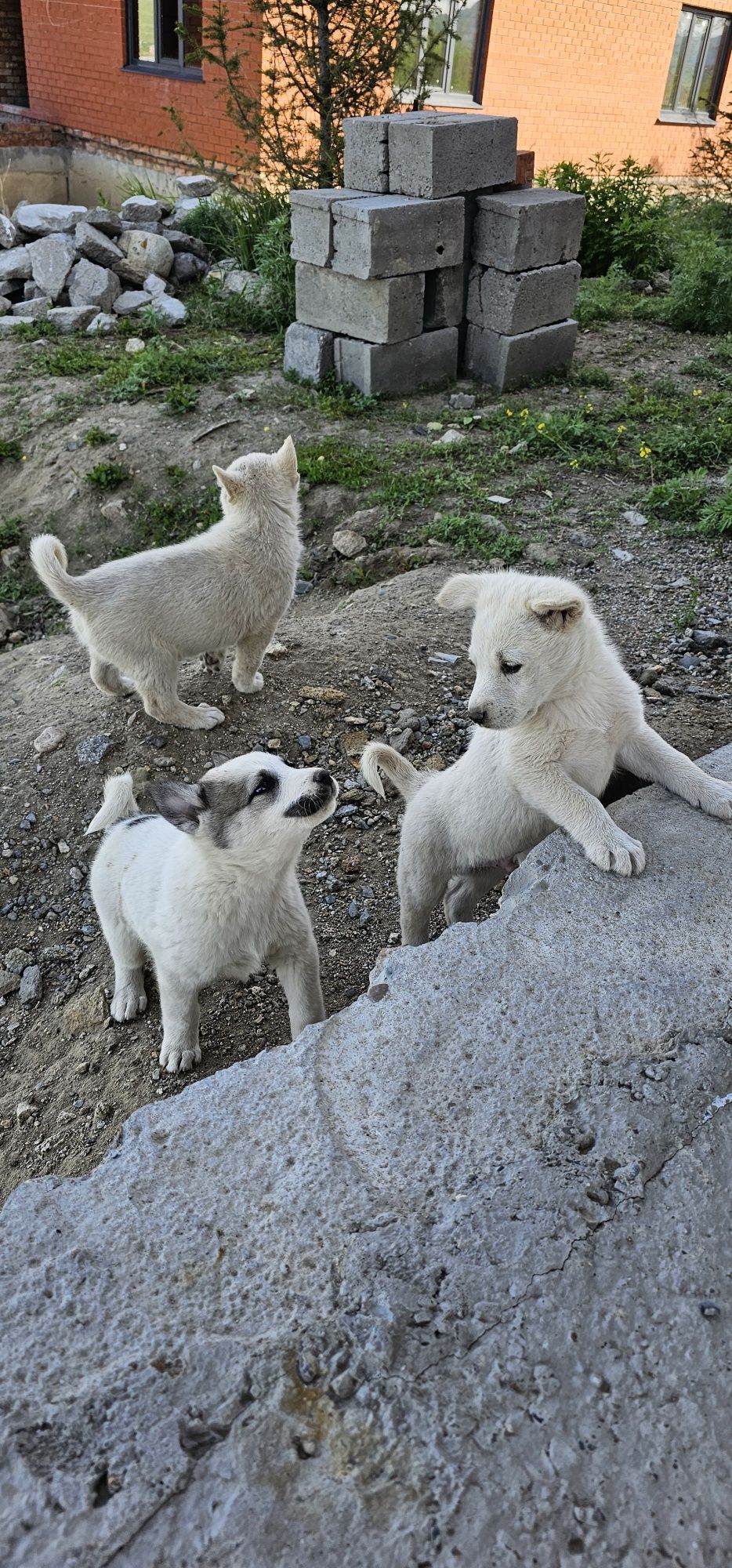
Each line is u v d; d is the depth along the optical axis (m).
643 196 4.52
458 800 1.18
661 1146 0.74
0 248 4.05
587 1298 0.65
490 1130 0.76
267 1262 0.68
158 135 4.88
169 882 1.13
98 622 1.61
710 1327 0.64
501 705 1.00
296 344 3.14
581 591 1.04
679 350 3.55
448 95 4.87
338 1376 0.62
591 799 1.02
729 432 2.67
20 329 3.71
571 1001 0.85
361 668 1.88
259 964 1.18
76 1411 0.60
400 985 0.89
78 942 1.49
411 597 2.12
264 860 1.08
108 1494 0.57
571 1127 0.76
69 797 1.65
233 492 1.68
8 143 5.33
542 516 2.39
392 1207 0.71
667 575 2.12
